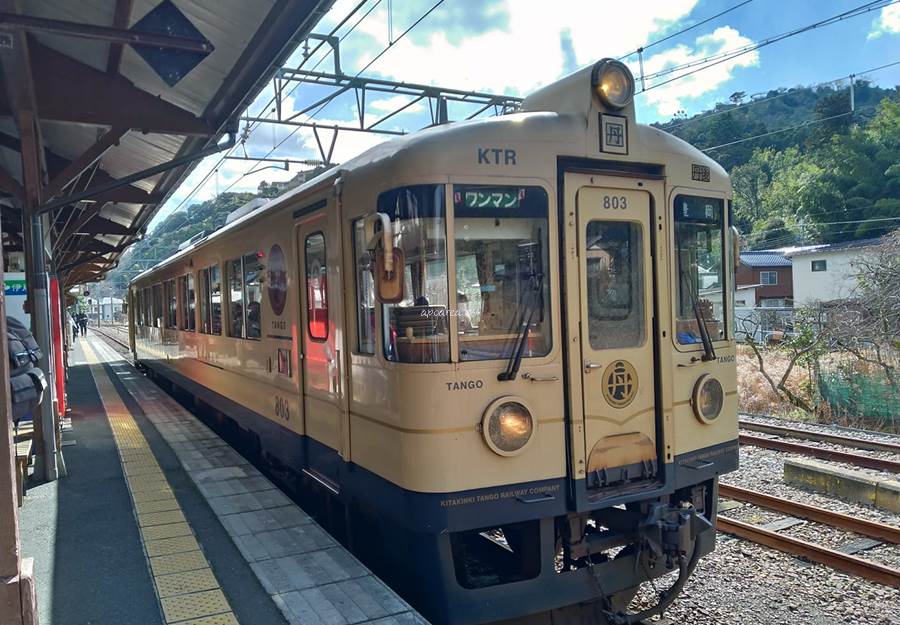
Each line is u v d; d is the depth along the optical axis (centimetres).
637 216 418
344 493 471
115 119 646
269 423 649
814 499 693
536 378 385
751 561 543
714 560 549
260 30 526
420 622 354
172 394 1436
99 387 1479
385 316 399
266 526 505
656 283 423
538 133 392
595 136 405
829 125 5856
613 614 418
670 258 429
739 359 1772
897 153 4650
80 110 633
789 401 1282
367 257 427
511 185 386
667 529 397
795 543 549
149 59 471
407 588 404
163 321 1332
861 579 504
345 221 449
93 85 637
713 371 454
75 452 771
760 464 827
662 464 419
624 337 416
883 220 4181
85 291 4344
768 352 1841
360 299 441
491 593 378
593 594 401
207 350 918
